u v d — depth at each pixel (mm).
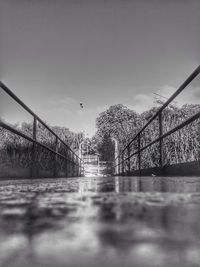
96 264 444
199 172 4012
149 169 7473
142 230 634
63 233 614
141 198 1263
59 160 9766
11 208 1012
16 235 605
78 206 1033
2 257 478
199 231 621
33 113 5711
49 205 1077
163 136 5695
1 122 4023
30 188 2244
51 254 482
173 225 686
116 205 1044
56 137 8562
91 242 540
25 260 462
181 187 2049
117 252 488
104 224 706
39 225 704
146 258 463
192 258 465
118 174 16734
